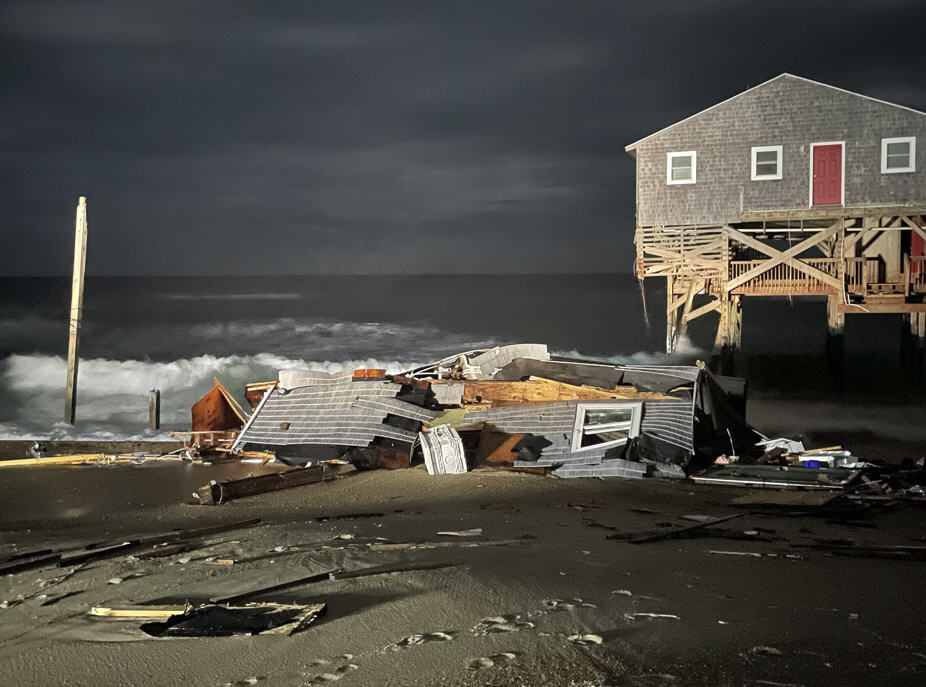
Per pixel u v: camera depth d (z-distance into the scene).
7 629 7.28
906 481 14.85
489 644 6.55
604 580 8.31
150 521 12.85
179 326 70.69
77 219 24.91
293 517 12.88
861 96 28.14
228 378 35.75
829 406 29.64
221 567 9.07
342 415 18.62
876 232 30.34
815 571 8.71
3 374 36.56
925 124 27.61
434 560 9.19
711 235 29.89
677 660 6.15
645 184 30.34
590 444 17.14
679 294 31.09
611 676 5.88
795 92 28.83
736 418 19.69
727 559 9.26
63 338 61.06
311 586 8.23
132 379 35.69
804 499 13.53
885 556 9.36
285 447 18.55
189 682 6.07
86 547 10.35
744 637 6.62
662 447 16.36
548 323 75.50
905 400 30.94
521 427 17.80
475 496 14.38
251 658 6.43
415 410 18.42
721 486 14.95
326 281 192.75
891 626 6.87
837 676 5.81
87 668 6.35
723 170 29.58
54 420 27.42
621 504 13.40
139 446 21.11
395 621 7.12
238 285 171.38
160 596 8.09
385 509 13.42
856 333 59.38
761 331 60.84
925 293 28.66
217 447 20.38
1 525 12.70
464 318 82.12
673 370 19.41
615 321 77.00
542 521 11.85
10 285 160.88
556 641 6.59
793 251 29.33
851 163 28.41
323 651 6.52
